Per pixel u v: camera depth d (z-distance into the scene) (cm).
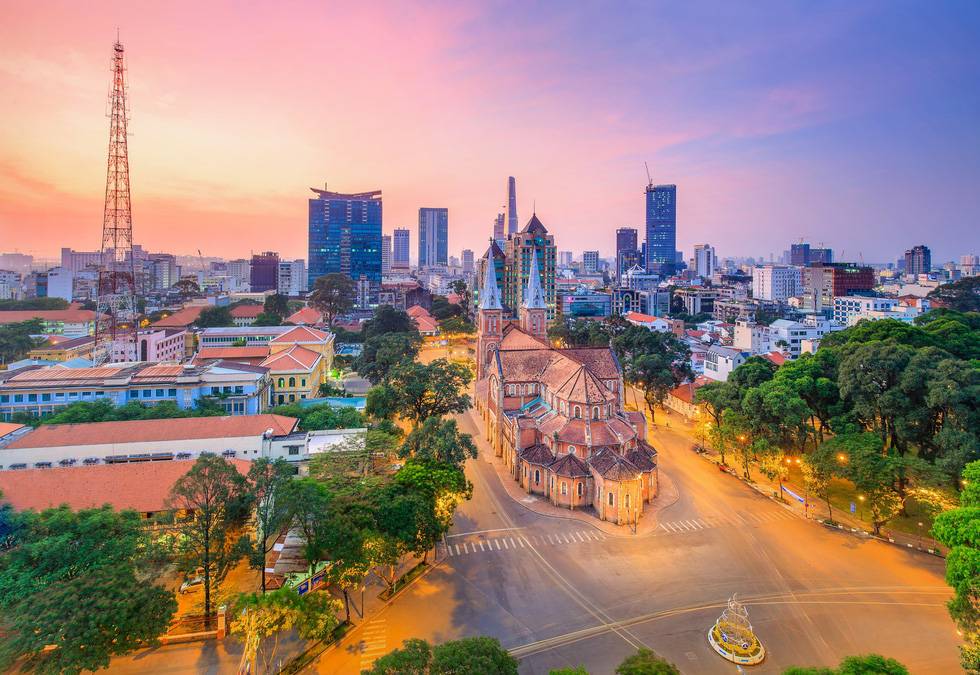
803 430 10356
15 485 7131
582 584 6888
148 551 5916
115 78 17350
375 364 15362
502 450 11631
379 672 3953
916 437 9288
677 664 5456
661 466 11050
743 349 19812
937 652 5644
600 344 19525
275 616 4994
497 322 15112
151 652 5553
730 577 7062
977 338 12306
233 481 6059
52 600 4622
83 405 10338
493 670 3922
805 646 5756
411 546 6669
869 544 7906
